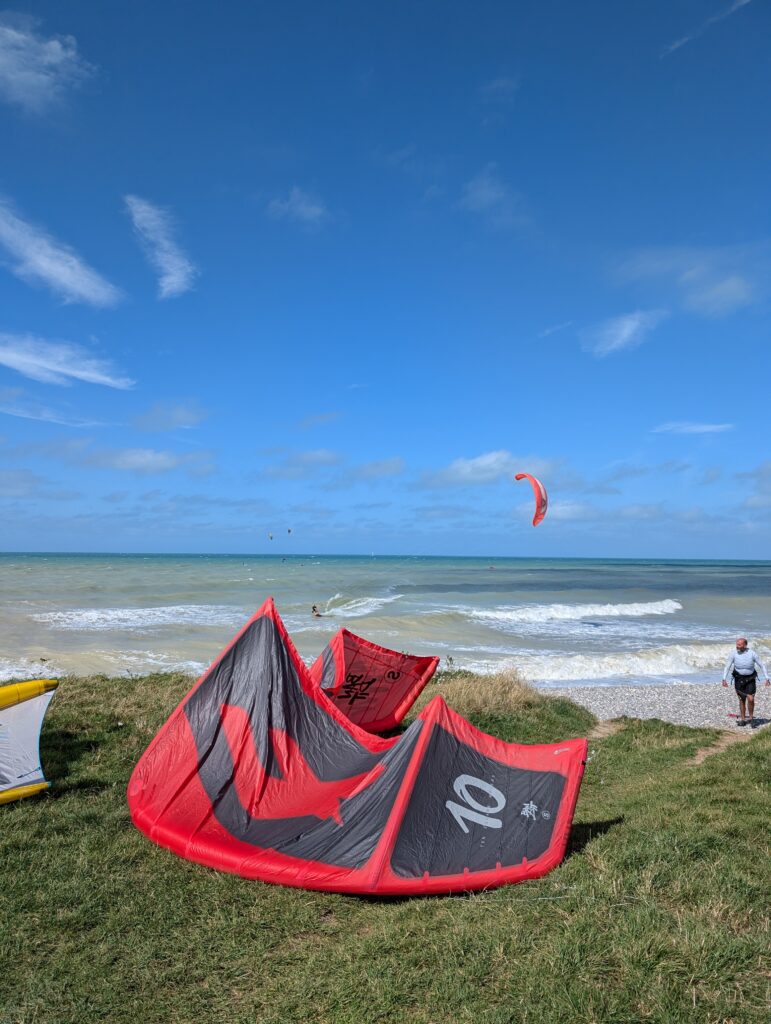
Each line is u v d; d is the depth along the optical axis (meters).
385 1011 4.16
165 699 12.40
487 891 5.87
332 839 6.32
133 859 6.48
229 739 7.64
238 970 4.80
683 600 49.78
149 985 4.65
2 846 6.60
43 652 20.84
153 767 7.75
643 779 10.13
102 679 14.35
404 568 96.44
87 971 4.77
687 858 6.04
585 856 6.31
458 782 6.59
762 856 6.11
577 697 17.77
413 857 5.98
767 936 4.62
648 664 23.39
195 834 6.73
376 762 7.32
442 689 14.64
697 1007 3.93
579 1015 3.93
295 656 8.28
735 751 11.25
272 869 6.13
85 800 7.89
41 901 5.64
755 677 14.83
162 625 28.28
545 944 4.71
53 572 62.44
